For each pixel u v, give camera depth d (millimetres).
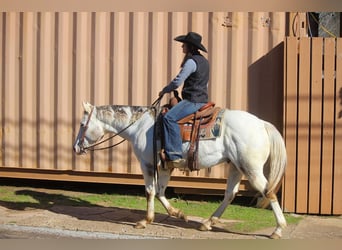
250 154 6715
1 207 8617
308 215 8352
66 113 9555
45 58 9617
